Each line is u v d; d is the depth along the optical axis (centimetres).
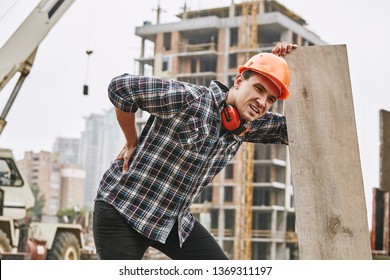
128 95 201
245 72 204
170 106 199
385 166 1432
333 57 219
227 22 2136
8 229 911
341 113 215
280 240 2031
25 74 975
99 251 212
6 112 973
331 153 213
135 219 206
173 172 205
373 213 1424
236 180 2047
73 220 1230
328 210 210
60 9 966
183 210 214
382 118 1439
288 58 222
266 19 2127
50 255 1016
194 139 201
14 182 936
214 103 204
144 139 209
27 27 962
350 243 207
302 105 218
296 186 214
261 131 229
